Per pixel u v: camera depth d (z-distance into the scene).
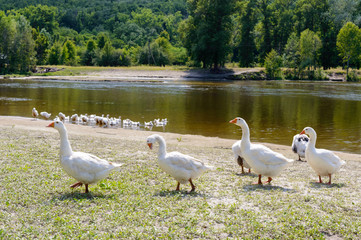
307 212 8.16
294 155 17.23
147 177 11.29
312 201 9.05
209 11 89.69
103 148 15.80
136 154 14.71
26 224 7.27
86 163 8.91
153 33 195.88
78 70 91.06
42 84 65.31
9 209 8.04
